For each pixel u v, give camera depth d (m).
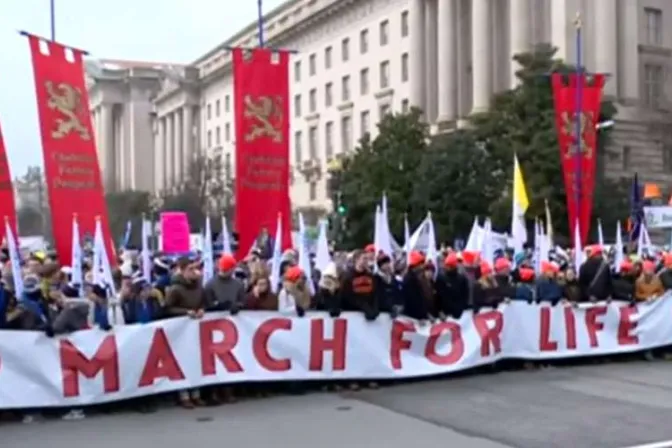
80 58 11.88
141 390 9.53
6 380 9.00
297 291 10.72
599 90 20.28
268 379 10.21
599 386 10.71
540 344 12.23
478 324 11.64
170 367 9.70
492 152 42.94
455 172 42.81
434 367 11.22
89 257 13.59
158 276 13.24
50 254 11.42
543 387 10.66
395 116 48.91
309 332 10.49
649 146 53.31
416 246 23.38
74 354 9.27
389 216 43.94
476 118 45.22
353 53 76.25
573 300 12.65
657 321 13.09
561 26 51.91
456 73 62.47
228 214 72.88
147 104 130.88
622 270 13.19
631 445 7.52
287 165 13.81
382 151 47.09
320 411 9.38
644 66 56.12
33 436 8.35
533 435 7.97
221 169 86.19
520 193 17.62
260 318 10.26
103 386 9.36
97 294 9.69
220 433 8.32
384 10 71.00
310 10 81.69
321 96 82.31
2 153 11.41
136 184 129.25
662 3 57.44
